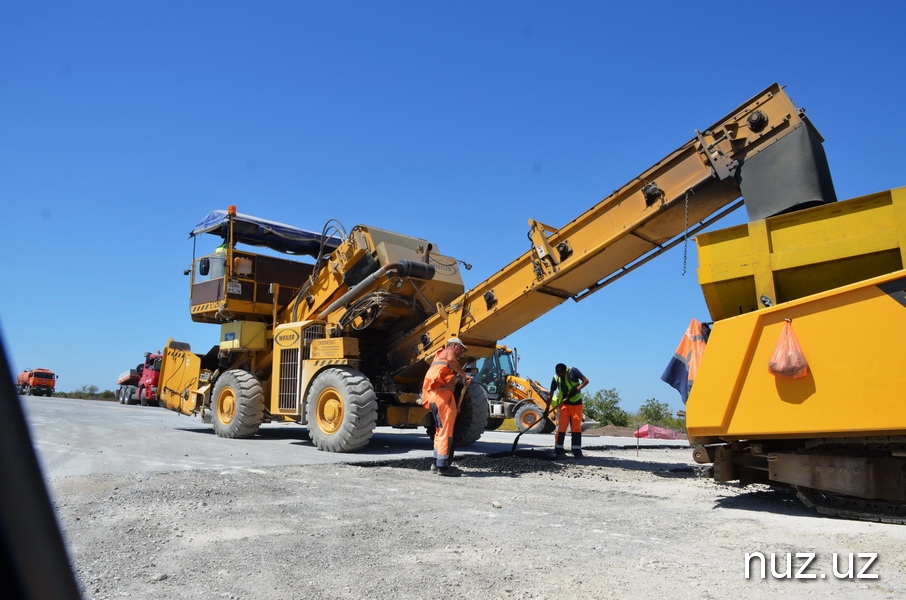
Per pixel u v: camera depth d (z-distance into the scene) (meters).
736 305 6.10
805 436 5.40
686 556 4.05
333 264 11.22
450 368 8.22
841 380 5.19
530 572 3.65
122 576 3.44
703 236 6.23
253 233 12.61
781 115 6.61
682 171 7.30
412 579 3.48
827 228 5.57
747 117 6.80
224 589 3.28
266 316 12.74
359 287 10.34
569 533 4.68
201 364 13.96
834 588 3.44
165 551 3.96
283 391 10.89
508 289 8.91
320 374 10.17
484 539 4.43
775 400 5.54
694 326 8.28
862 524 5.08
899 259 5.21
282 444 10.74
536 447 11.84
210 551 3.97
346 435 9.43
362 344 11.30
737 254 5.99
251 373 12.36
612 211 7.85
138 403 32.03
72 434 11.27
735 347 5.82
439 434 8.01
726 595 3.29
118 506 5.16
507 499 6.18
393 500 5.89
